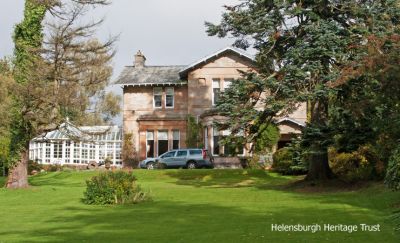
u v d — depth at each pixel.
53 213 17.11
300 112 41.53
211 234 12.14
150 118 43.81
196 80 42.78
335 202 18.36
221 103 24.23
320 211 16.17
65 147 50.66
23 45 25.89
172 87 44.09
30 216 16.39
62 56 24.72
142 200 19.86
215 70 42.66
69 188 25.91
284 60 23.72
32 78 24.11
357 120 21.80
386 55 16.30
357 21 22.69
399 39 16.92
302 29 23.34
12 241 11.71
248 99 24.02
